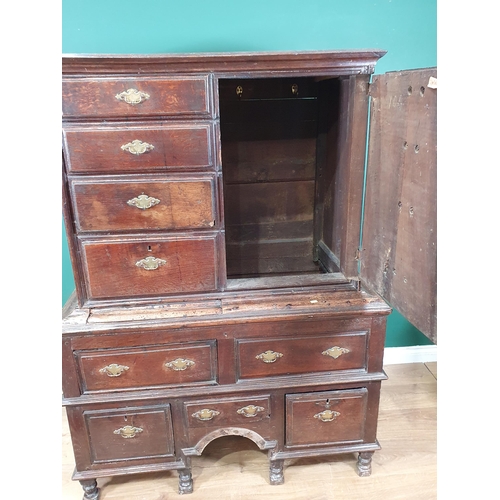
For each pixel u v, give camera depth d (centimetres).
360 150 134
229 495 157
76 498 157
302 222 188
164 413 147
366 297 144
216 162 129
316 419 154
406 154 111
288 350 145
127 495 157
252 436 154
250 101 170
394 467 167
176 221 133
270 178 181
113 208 129
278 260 189
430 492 156
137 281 138
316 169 180
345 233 144
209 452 176
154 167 127
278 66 122
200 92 122
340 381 149
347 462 170
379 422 186
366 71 126
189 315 137
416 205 108
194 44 167
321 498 155
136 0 160
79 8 158
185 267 138
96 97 120
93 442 148
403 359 221
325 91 163
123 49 164
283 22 168
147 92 121
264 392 149
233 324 139
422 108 102
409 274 113
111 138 123
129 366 142
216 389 146
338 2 168
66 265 185
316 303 141
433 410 193
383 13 171
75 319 135
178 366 143
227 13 165
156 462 154
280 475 160
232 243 186
